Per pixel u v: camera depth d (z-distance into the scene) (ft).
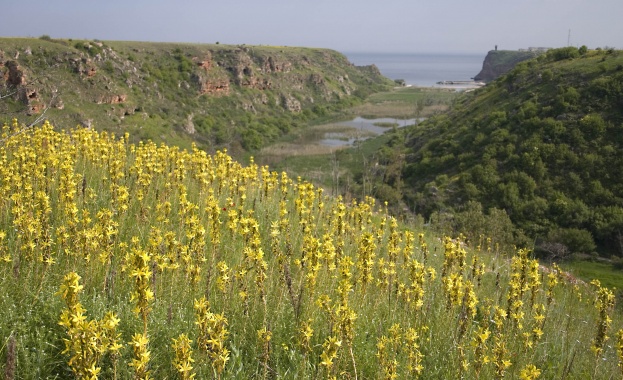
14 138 35.09
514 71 215.31
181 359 10.64
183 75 359.46
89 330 9.38
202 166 32.12
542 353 20.02
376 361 15.66
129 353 12.97
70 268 16.34
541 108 162.71
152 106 298.76
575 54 198.08
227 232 24.29
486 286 29.22
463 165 157.38
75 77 239.50
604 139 139.85
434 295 22.63
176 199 29.43
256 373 13.56
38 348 12.44
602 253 113.09
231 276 17.17
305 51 625.00
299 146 298.76
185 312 15.58
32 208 19.70
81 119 212.84
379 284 19.83
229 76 408.05
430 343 17.79
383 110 456.45
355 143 285.43
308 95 484.33
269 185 34.78
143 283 10.71
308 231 23.88
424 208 134.92
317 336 15.94
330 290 19.24
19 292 14.65
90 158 34.12
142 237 21.16
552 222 122.93
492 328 21.39
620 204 122.83
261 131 342.44
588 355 21.39
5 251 17.28
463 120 198.80
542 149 142.10
